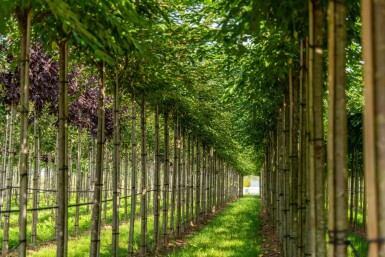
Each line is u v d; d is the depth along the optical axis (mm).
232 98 10062
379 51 2004
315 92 3730
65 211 6066
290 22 4578
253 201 45531
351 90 10695
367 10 2057
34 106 13492
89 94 15711
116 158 9234
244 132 16047
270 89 8414
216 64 9656
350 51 5695
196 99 12852
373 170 2012
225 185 40219
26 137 5238
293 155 7160
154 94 10016
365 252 10672
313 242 3695
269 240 14891
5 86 12227
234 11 4570
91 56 6875
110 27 5297
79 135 18344
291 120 7027
